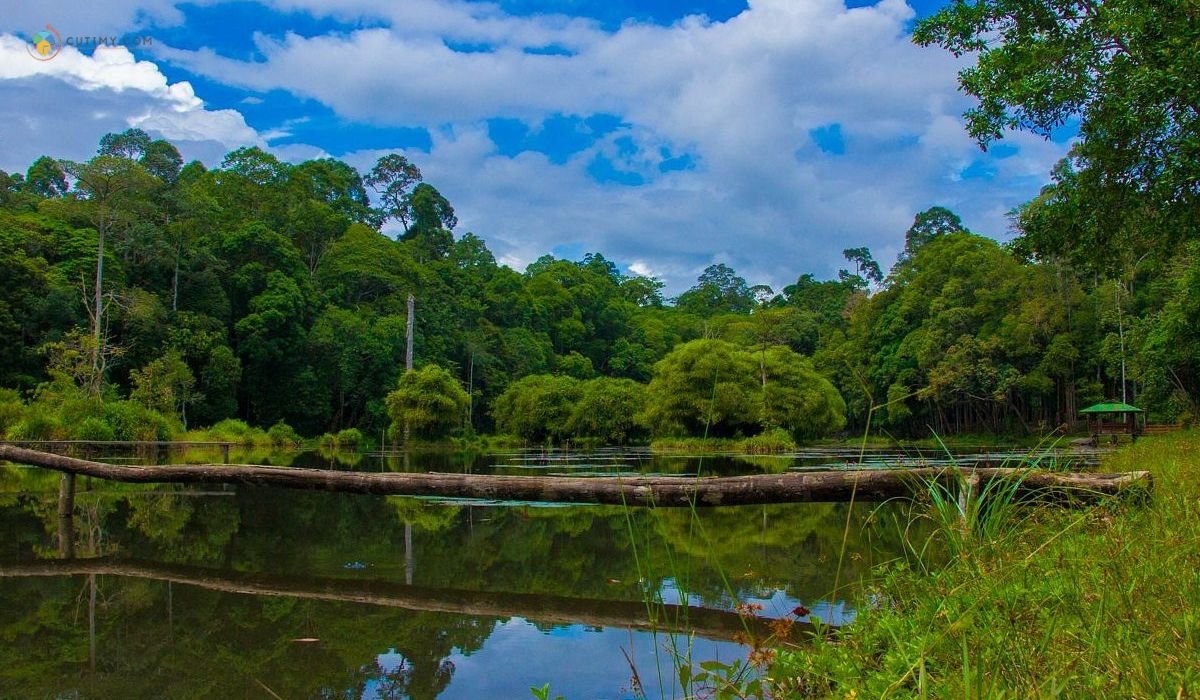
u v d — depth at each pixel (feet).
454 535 23.59
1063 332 134.00
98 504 31.91
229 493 37.01
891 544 19.54
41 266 120.57
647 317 335.06
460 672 10.91
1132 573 7.85
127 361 125.29
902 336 171.32
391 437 148.77
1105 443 91.91
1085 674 5.72
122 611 14.56
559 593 15.81
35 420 70.69
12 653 11.99
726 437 128.36
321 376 162.20
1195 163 26.12
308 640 12.59
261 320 149.48
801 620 12.82
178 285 147.74
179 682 10.64
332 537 23.31
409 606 14.88
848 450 99.60
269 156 223.92
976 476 12.62
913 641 7.47
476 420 201.05
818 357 202.80
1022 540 10.55
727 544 20.74
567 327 273.54
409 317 162.91
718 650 11.51
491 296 249.34
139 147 210.18
